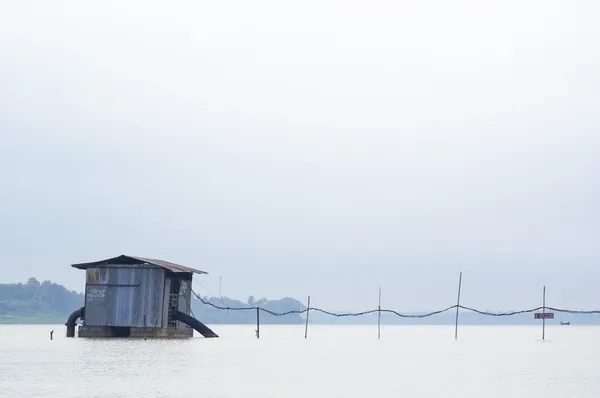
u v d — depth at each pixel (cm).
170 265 9244
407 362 7100
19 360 6191
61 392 4025
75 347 7719
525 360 7562
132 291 8794
